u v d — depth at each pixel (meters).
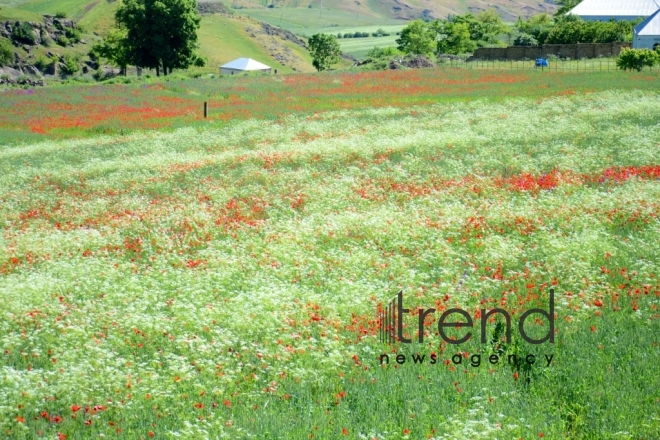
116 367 10.95
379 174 24.67
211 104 52.03
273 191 23.50
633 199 18.94
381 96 52.78
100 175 28.27
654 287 13.45
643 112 34.84
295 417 9.58
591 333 11.69
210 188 24.25
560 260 14.77
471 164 25.77
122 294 13.81
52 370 11.14
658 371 10.10
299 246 16.88
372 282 14.32
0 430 9.15
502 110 39.88
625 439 8.49
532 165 24.12
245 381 10.59
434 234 17.17
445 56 102.56
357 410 9.66
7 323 12.67
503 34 150.75
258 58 187.25
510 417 9.01
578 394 9.69
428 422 9.17
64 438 9.20
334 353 10.87
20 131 42.97
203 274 15.28
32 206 23.44
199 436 8.74
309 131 36.00
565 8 151.25
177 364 10.63
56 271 15.72
